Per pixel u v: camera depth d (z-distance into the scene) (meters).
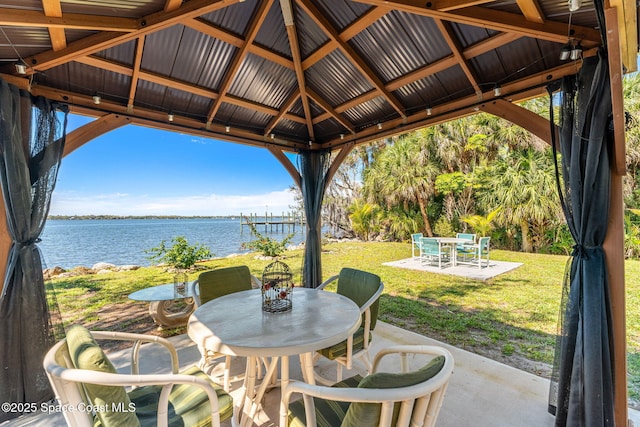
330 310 1.86
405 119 3.22
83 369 0.99
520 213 7.89
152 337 1.57
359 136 3.84
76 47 1.94
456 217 9.27
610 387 1.58
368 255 8.85
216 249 11.11
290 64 2.70
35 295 2.02
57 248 10.20
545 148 7.69
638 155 5.95
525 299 4.56
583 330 1.64
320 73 2.91
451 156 9.00
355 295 2.44
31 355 1.97
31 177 2.11
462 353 2.72
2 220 1.98
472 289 5.14
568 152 1.83
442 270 6.50
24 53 1.95
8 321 1.91
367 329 2.05
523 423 1.79
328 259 8.37
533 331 3.35
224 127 3.57
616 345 1.64
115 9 1.73
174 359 1.60
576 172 1.73
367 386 0.91
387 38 2.31
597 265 1.65
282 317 1.73
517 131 7.90
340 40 2.30
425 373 0.98
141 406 1.34
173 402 1.35
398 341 3.02
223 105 3.28
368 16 2.06
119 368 2.47
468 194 9.01
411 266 7.07
